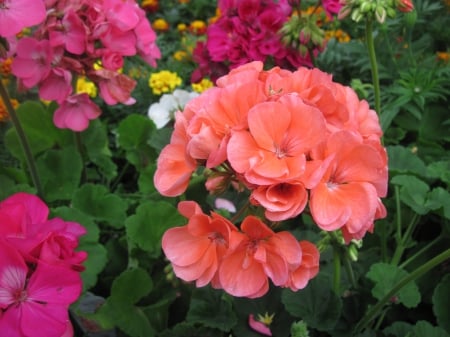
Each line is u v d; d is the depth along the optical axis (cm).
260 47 57
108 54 49
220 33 60
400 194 48
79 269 31
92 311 46
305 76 31
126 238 53
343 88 33
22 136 50
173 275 46
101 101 86
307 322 40
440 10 88
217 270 30
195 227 29
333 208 28
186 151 29
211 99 29
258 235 29
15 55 51
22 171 59
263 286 29
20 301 28
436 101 71
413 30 87
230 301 43
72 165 58
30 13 40
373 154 28
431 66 74
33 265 29
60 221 32
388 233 54
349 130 29
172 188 30
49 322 27
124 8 49
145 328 44
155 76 86
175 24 130
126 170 76
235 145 27
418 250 54
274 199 27
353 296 43
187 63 100
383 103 73
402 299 42
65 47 48
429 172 54
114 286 45
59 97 49
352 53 79
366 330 41
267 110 27
